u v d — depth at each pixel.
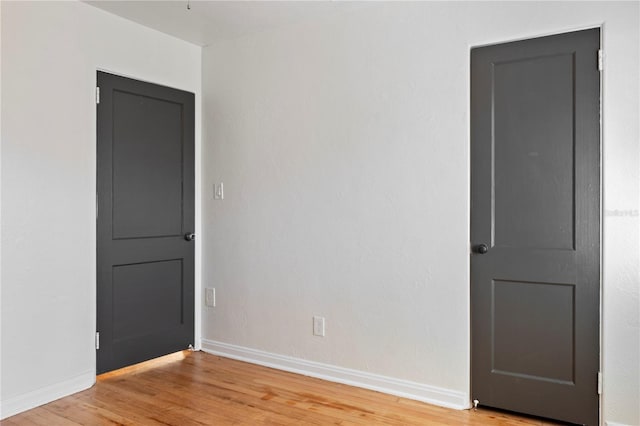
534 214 2.54
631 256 2.29
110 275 3.14
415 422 2.50
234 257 3.59
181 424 2.47
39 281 2.73
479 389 2.67
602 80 2.36
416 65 2.81
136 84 3.30
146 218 3.37
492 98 2.63
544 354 2.52
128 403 2.73
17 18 2.63
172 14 3.13
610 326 2.33
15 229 2.62
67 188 2.88
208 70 3.74
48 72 2.78
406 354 2.85
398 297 2.88
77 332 2.92
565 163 2.46
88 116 3.00
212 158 3.71
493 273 2.63
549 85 2.49
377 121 2.95
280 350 3.35
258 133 3.46
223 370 3.31
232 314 3.60
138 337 3.32
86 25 2.98
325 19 3.15
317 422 2.50
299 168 3.27
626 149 2.29
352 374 3.04
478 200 2.67
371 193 2.97
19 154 2.64
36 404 2.69
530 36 2.51
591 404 2.40
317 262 3.19
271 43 3.39
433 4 2.76
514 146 2.58
